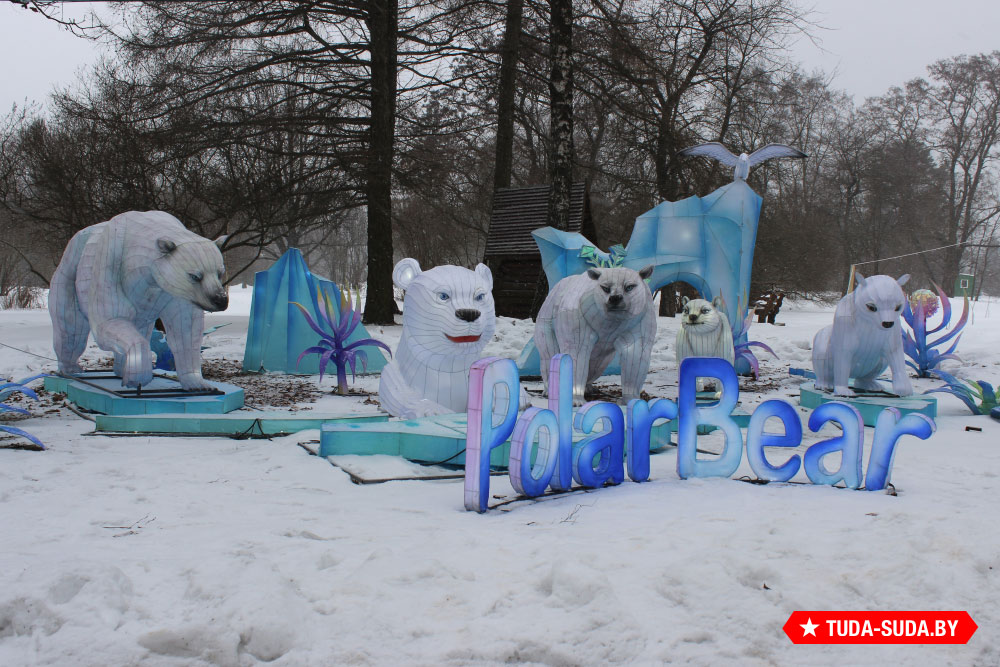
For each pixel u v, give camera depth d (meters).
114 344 8.42
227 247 19.34
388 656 2.79
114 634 2.89
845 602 3.26
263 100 21.02
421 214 29.17
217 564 3.54
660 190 28.05
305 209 20.81
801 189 46.56
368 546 3.92
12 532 4.15
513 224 22.89
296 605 3.05
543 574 3.45
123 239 8.54
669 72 24.75
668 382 12.70
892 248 47.22
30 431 7.52
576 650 2.82
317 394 10.41
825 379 10.41
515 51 22.83
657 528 4.27
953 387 10.00
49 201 18.17
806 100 41.50
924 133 44.62
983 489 5.53
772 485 5.58
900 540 3.93
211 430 7.49
